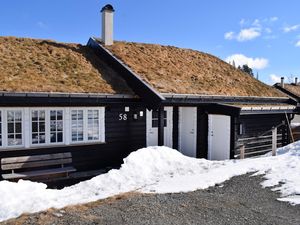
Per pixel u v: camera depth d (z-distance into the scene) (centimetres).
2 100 927
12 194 787
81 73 1225
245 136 1395
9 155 983
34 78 1061
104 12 1511
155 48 1691
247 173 952
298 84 3108
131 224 564
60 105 1057
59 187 1014
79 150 1113
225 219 613
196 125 1398
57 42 1480
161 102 1105
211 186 841
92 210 633
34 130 1027
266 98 1602
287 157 1102
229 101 1445
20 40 1372
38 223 563
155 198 722
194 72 1563
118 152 1207
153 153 1070
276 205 702
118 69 1324
